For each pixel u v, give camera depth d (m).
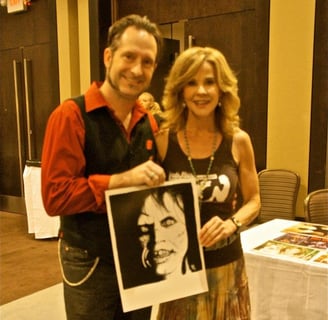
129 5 5.05
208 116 1.46
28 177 4.64
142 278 1.30
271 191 3.84
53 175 1.30
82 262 1.39
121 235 1.29
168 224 1.33
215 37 4.39
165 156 1.48
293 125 3.86
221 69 1.40
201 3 4.45
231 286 1.47
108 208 1.27
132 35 1.29
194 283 1.35
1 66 6.10
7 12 5.89
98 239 1.38
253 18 4.09
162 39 1.40
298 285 1.87
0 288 3.35
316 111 3.70
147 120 1.51
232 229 1.38
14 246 4.46
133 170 1.30
